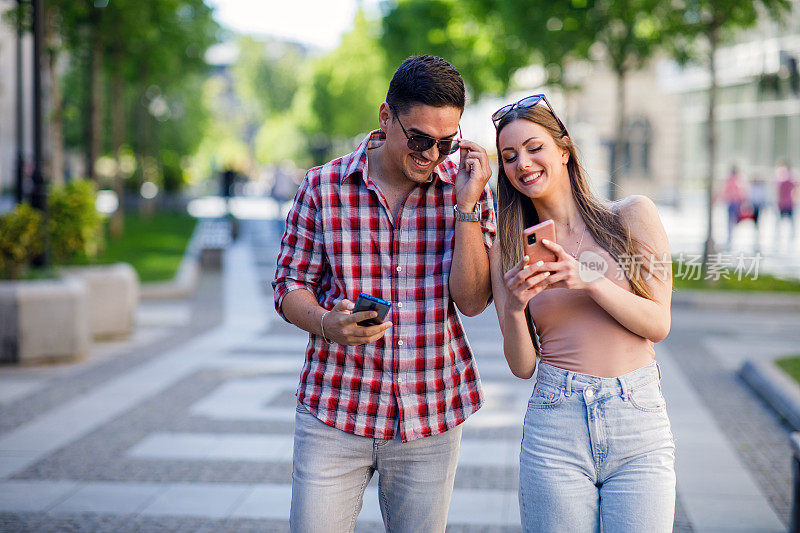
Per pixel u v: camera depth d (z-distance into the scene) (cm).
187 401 686
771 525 436
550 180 256
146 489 486
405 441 265
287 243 276
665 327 249
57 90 1520
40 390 720
